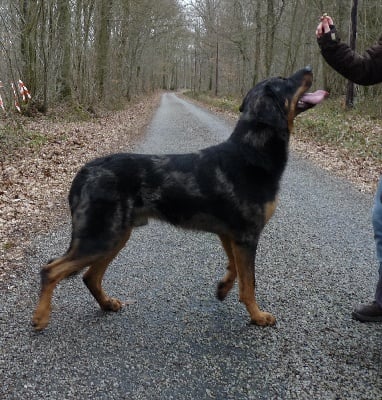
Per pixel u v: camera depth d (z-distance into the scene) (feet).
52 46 61.16
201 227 12.69
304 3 87.15
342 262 16.74
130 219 12.34
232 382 10.14
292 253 17.65
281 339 11.85
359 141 42.93
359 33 77.36
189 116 81.10
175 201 12.30
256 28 100.42
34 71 59.62
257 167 12.04
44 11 58.13
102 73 84.43
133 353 11.26
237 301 13.99
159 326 12.54
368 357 11.01
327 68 89.30
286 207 24.04
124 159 12.40
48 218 21.20
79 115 64.85
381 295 11.40
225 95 146.41
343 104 71.36
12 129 39.81
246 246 12.35
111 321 12.77
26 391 9.75
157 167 12.33
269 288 14.69
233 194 12.02
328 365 10.71
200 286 14.92
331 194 26.84
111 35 90.79
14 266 15.85
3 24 54.60
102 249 12.05
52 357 11.02
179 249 18.15
